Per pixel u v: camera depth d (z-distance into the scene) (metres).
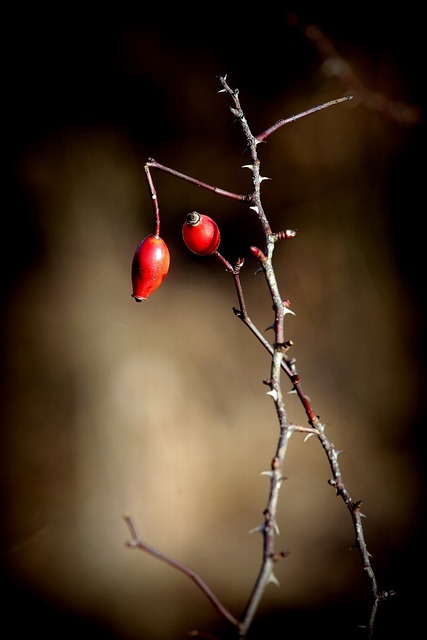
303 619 0.89
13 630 0.95
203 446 1.30
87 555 1.10
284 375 1.38
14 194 1.46
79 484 1.23
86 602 1.01
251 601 0.56
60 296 1.43
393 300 1.39
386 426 1.32
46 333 1.40
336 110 1.43
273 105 1.48
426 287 1.37
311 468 1.26
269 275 0.60
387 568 1.01
